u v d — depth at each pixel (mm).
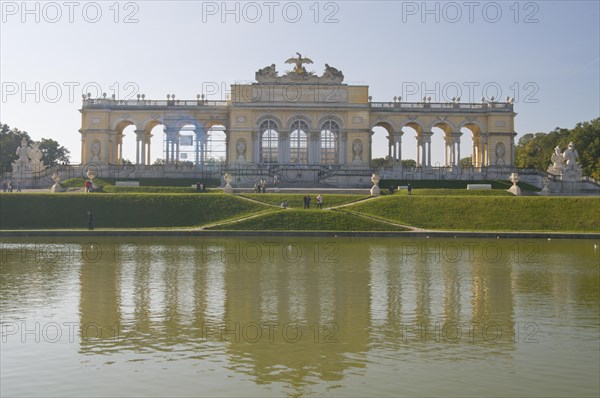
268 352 20938
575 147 146875
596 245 53250
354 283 33250
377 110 118438
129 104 117438
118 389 17641
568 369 19438
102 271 37062
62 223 66438
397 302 28500
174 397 17078
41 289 31172
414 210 70125
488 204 70375
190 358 20250
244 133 115625
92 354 20656
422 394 17344
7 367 19406
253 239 56656
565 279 34875
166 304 27828
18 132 169750
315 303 28188
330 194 82875
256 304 27922
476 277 35500
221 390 17547
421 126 119500
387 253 46375
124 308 27047
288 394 17266
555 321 25250
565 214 67812
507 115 118438
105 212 68438
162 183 101062
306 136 117125
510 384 18141
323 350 21141
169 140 117688
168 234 59562
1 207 68125
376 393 17375
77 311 26453
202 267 38781
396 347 21562
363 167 116250
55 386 17875
